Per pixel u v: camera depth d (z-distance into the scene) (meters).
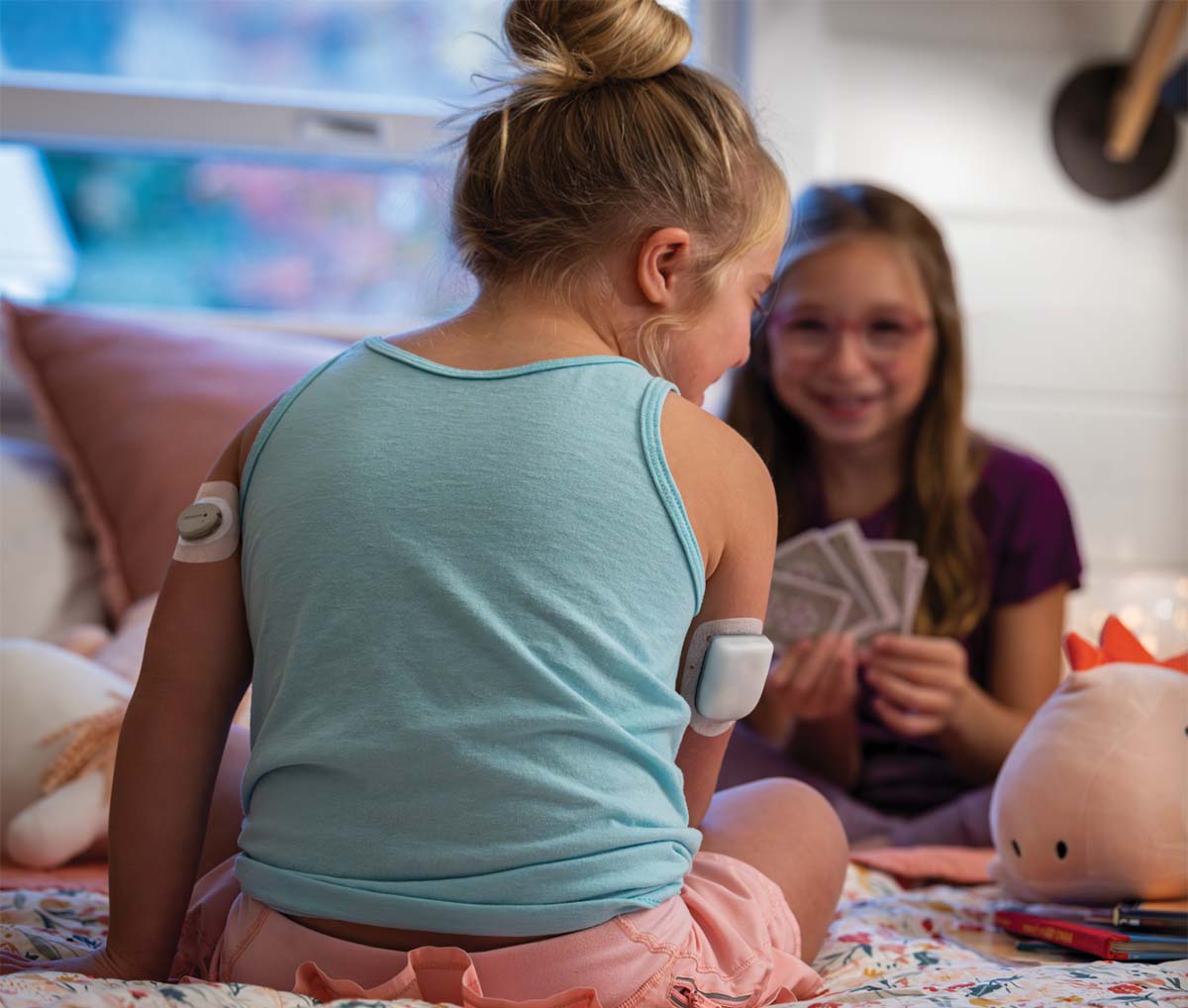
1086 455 2.57
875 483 1.97
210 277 2.57
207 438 1.98
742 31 2.49
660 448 0.85
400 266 2.61
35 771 1.37
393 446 0.85
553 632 0.80
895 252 1.84
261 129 2.46
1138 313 2.58
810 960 1.07
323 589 0.82
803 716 1.75
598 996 0.79
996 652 1.92
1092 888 1.17
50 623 1.94
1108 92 2.54
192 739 0.89
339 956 0.80
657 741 0.84
